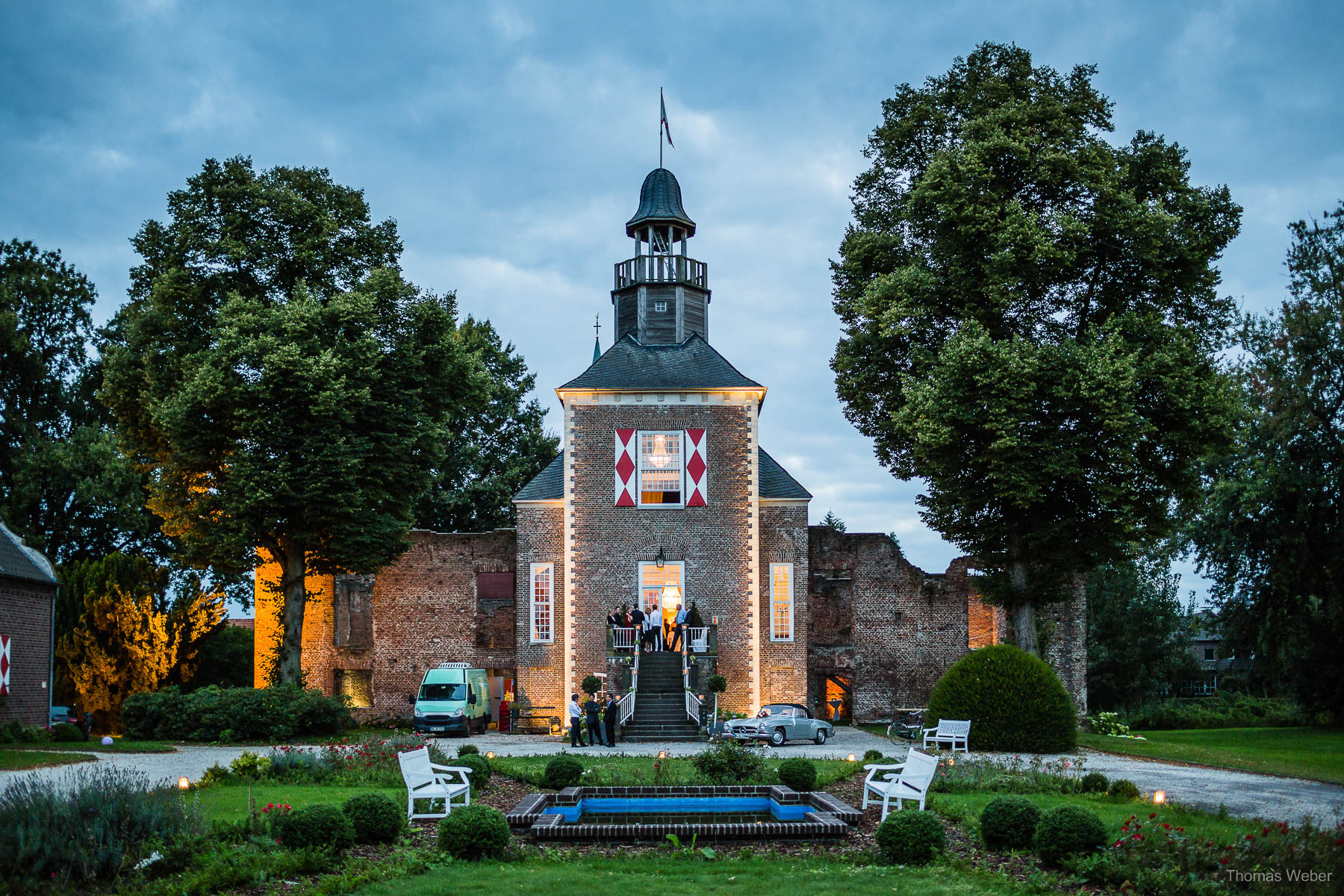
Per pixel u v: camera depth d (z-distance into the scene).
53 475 46.97
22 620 32.31
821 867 12.70
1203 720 49.06
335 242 37.25
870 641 44.62
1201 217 35.19
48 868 11.02
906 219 37.53
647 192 45.22
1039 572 34.91
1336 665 41.44
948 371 32.56
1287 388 40.16
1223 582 42.81
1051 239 33.66
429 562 44.00
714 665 38.81
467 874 12.14
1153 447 33.16
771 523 41.34
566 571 39.44
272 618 43.38
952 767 20.89
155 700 31.45
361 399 33.75
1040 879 11.76
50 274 51.28
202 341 36.09
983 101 36.66
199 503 34.50
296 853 12.20
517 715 40.03
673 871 12.41
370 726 42.41
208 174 36.72
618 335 44.75
